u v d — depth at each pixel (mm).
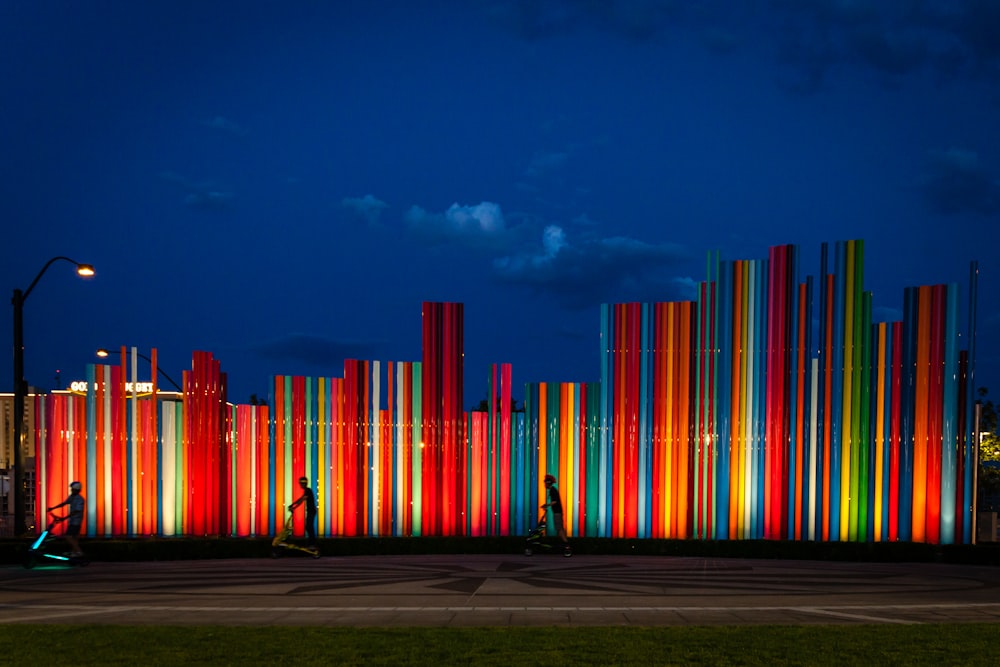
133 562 21094
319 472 24750
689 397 24281
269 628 10703
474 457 25000
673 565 20141
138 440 24391
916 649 9398
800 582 16625
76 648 9367
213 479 24375
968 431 22281
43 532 19328
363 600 13898
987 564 20953
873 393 23109
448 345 25375
